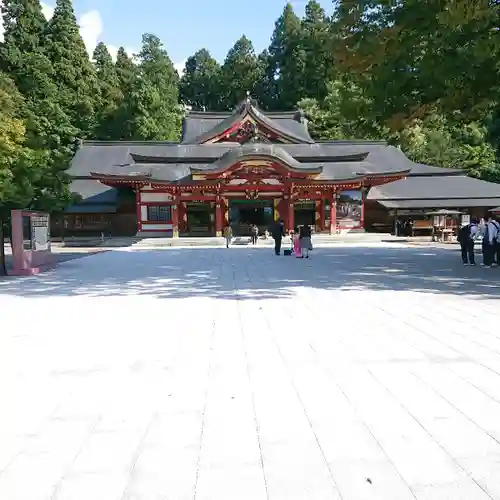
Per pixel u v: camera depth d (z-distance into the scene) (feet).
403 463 10.85
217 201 118.93
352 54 42.65
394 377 16.46
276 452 11.43
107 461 11.15
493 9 35.19
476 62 37.29
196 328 24.13
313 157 132.16
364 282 39.99
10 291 37.91
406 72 42.68
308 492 9.78
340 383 15.94
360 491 9.79
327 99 176.35
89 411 14.05
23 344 21.67
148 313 28.22
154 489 9.99
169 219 120.88
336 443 11.83
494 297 32.14
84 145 147.74
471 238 52.31
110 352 20.13
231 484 10.11
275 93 235.40
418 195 127.95
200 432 12.53
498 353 19.19
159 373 17.29
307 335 22.39
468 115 46.29
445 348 19.98
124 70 226.17
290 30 225.56
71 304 31.76
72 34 183.21
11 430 12.89
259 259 63.72
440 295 33.12
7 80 101.40
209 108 260.21
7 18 181.98
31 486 10.18
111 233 127.03
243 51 256.32
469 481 10.11
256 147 118.32
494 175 157.07
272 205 122.72
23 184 51.83
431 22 37.86
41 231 53.16
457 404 14.11
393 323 24.63
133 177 114.21
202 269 52.21
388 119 45.62
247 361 18.49
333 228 119.14
